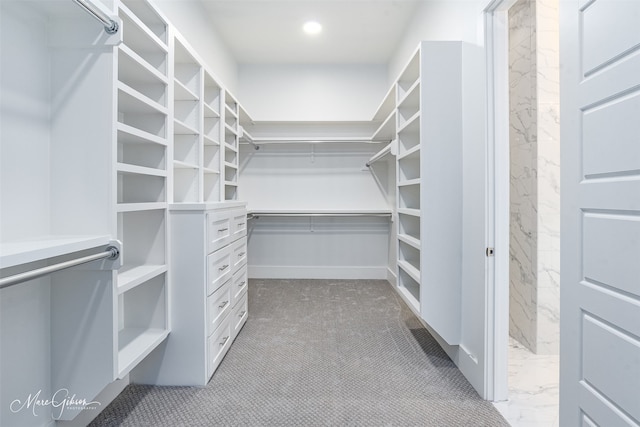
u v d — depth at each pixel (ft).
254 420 4.81
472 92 5.78
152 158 5.63
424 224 6.27
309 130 13.62
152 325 5.72
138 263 5.69
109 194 4.17
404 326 8.56
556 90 7.09
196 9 8.79
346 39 11.27
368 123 13.32
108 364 4.16
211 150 8.55
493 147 5.29
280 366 6.45
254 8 9.39
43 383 4.12
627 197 2.78
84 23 4.12
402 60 11.03
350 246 13.74
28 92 3.91
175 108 6.94
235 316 7.68
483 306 5.38
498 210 5.30
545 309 7.13
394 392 5.55
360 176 13.65
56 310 4.18
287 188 13.69
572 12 3.38
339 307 10.08
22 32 3.84
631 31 2.73
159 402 5.25
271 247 13.76
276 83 13.19
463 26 6.14
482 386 5.39
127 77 5.27
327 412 5.00
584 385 3.29
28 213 3.92
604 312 3.03
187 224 5.75
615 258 2.91
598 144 3.09
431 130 6.23
